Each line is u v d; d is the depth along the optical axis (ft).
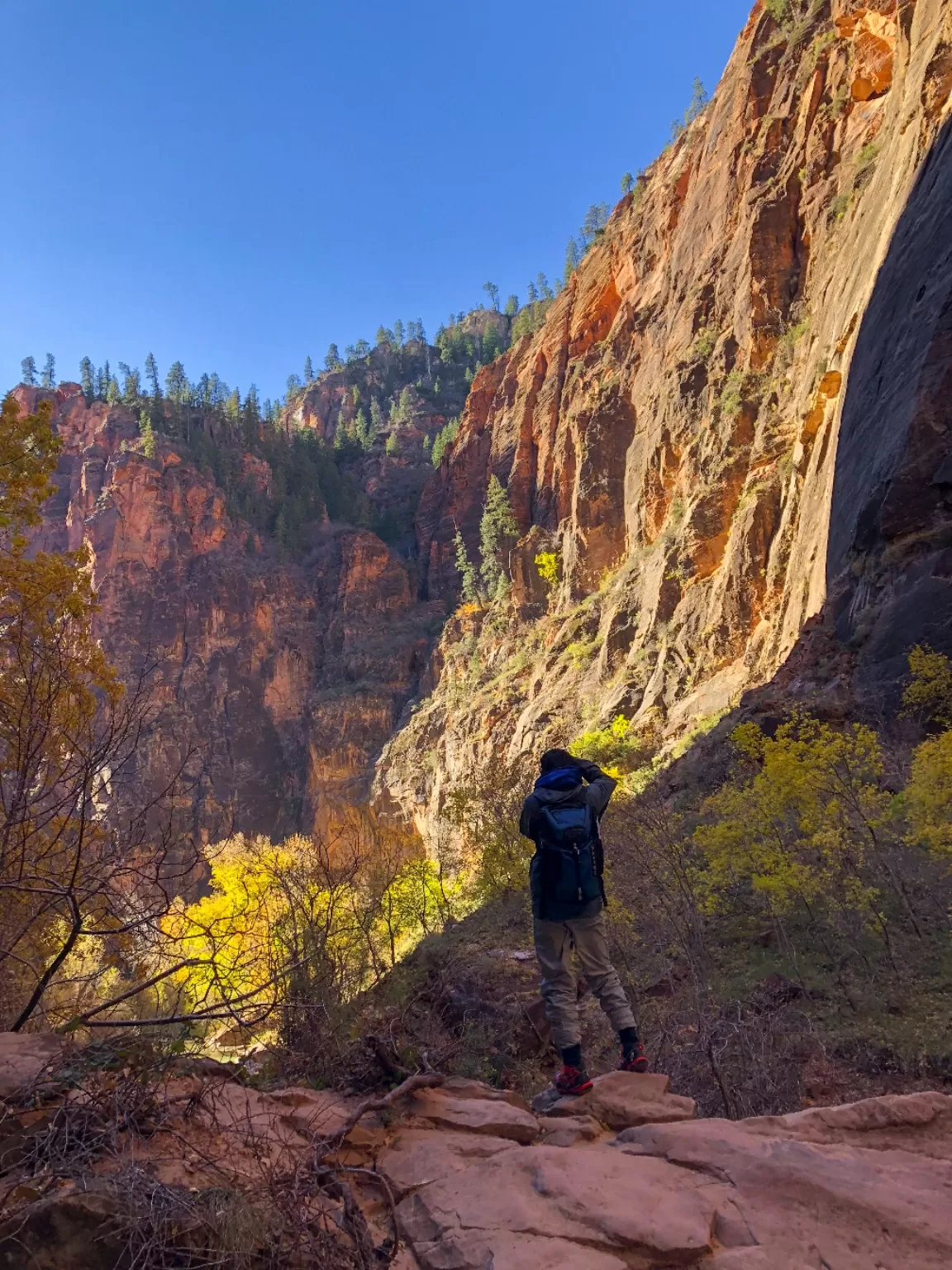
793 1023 19.56
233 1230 7.58
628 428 204.64
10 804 14.85
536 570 235.20
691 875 27.99
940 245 63.93
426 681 281.95
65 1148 8.56
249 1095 11.23
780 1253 7.75
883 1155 9.52
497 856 45.24
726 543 132.57
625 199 257.96
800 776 26.91
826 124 136.05
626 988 23.61
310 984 14.79
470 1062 17.35
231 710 305.94
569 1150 9.97
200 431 403.54
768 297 138.82
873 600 56.65
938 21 85.87
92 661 25.11
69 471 372.38
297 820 287.89
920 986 19.77
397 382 646.74
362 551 344.28
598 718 140.97
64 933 16.93
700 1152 9.59
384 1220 9.25
